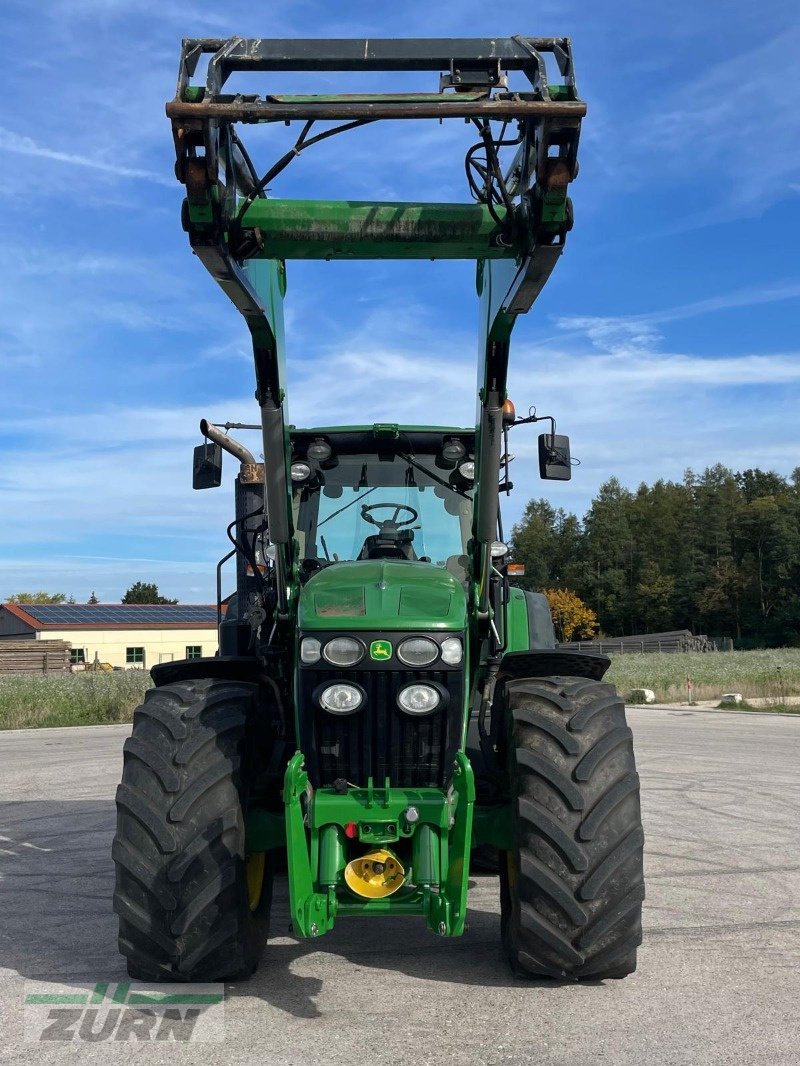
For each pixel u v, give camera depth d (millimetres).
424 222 3750
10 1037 3496
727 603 94000
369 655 4035
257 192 3648
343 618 4094
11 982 4078
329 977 4141
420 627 4055
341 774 4074
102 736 16750
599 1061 3246
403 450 5641
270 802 4387
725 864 6305
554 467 5434
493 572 5211
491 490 4445
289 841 3590
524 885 3820
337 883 3717
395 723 4059
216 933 3799
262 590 5328
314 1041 3432
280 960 4391
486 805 4383
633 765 4027
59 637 54938
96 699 21500
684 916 5078
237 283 3707
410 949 4559
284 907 5402
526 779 3924
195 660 4586
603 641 77062
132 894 3803
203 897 3775
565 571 107250
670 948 4527
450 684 4074
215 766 3930
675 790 9562
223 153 3598
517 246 3787
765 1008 3736
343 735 4074
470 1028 3539
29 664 36312
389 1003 3809
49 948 4566
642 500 109875
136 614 59156
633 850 3855
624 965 3885
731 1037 3447
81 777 10859
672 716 21453
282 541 4523
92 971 4211
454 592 4406
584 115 3301
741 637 93312
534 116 3314
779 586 92312
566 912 3783
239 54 3367
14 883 5941
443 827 3812
